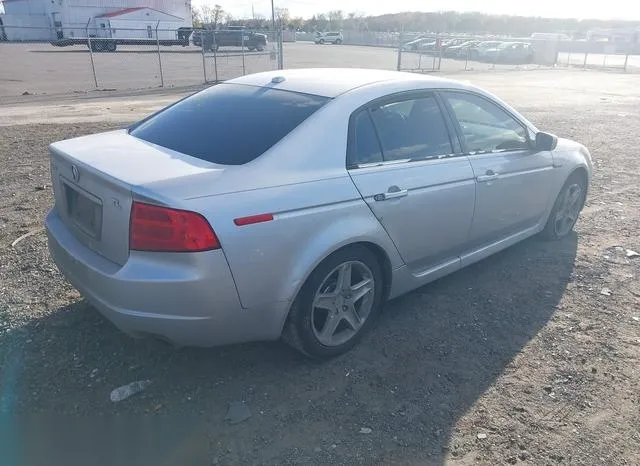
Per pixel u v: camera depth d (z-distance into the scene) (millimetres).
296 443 2773
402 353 3555
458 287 4484
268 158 3100
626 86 24594
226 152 3201
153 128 3787
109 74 24828
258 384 3209
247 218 2855
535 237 5570
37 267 4543
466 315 4043
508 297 4328
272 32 26359
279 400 3080
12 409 2938
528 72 32312
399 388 3209
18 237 5191
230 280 2844
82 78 22953
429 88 4016
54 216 3658
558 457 2719
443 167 3891
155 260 2770
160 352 3443
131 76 24203
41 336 3561
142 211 2744
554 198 5172
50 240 3537
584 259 5078
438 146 3963
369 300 3613
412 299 4273
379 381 3268
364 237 3359
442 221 3930
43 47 43688
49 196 6496
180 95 17938
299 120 3336
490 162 4285
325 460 2672
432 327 3873
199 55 37281
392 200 3514
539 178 4840
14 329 3617
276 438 2803
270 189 2988
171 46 48469
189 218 2705
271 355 3494
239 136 3322
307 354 3371
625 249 5332
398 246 3658
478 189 4152
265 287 2990
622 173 8391
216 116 3627
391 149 3648
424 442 2797
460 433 2865
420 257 3895
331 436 2824
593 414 3027
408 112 3830
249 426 2879
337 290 3387
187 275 2736
